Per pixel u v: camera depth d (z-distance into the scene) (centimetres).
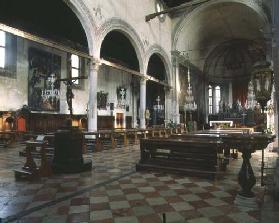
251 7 2525
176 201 532
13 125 1675
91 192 593
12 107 1733
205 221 429
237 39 3894
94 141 1487
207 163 764
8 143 1498
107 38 2288
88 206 500
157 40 2544
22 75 1805
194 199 545
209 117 3991
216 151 750
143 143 875
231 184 671
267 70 666
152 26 2453
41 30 1942
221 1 2650
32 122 1806
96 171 831
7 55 1711
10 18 1700
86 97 2367
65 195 568
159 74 3119
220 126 2705
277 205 489
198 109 3672
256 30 3253
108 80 2689
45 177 740
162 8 2720
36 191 597
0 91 1661
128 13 2022
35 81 1895
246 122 2961
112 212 470
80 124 2233
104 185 655
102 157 1133
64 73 2164
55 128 1983
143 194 580
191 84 3397
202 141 792
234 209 485
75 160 812
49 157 1003
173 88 2839
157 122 3041
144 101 2261
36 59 1909
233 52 4172
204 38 3600
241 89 4269
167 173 800
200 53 3731
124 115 2911
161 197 559
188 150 796
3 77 1678
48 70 2006
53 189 616
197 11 2789
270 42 2336
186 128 2711
